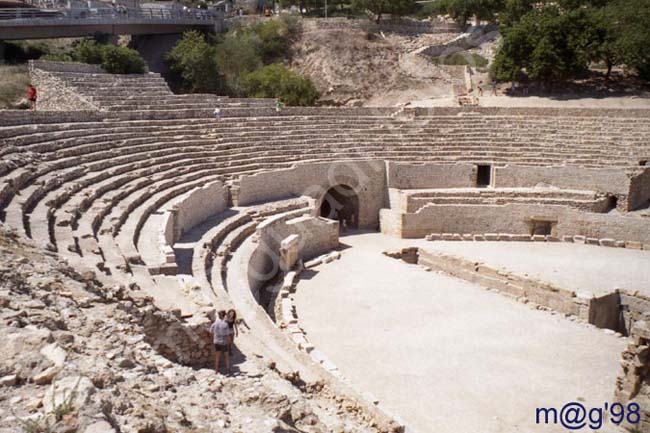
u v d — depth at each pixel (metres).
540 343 25.28
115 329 12.20
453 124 54.62
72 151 32.22
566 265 37.56
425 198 46.16
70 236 20.73
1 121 32.25
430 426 18.30
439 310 29.19
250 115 49.75
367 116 54.38
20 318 10.52
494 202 46.50
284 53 83.00
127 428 7.70
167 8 84.06
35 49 61.47
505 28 67.69
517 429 18.28
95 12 70.00
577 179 47.72
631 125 52.03
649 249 42.00
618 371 22.64
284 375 15.68
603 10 66.88
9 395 8.05
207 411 10.04
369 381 21.23
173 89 68.69
